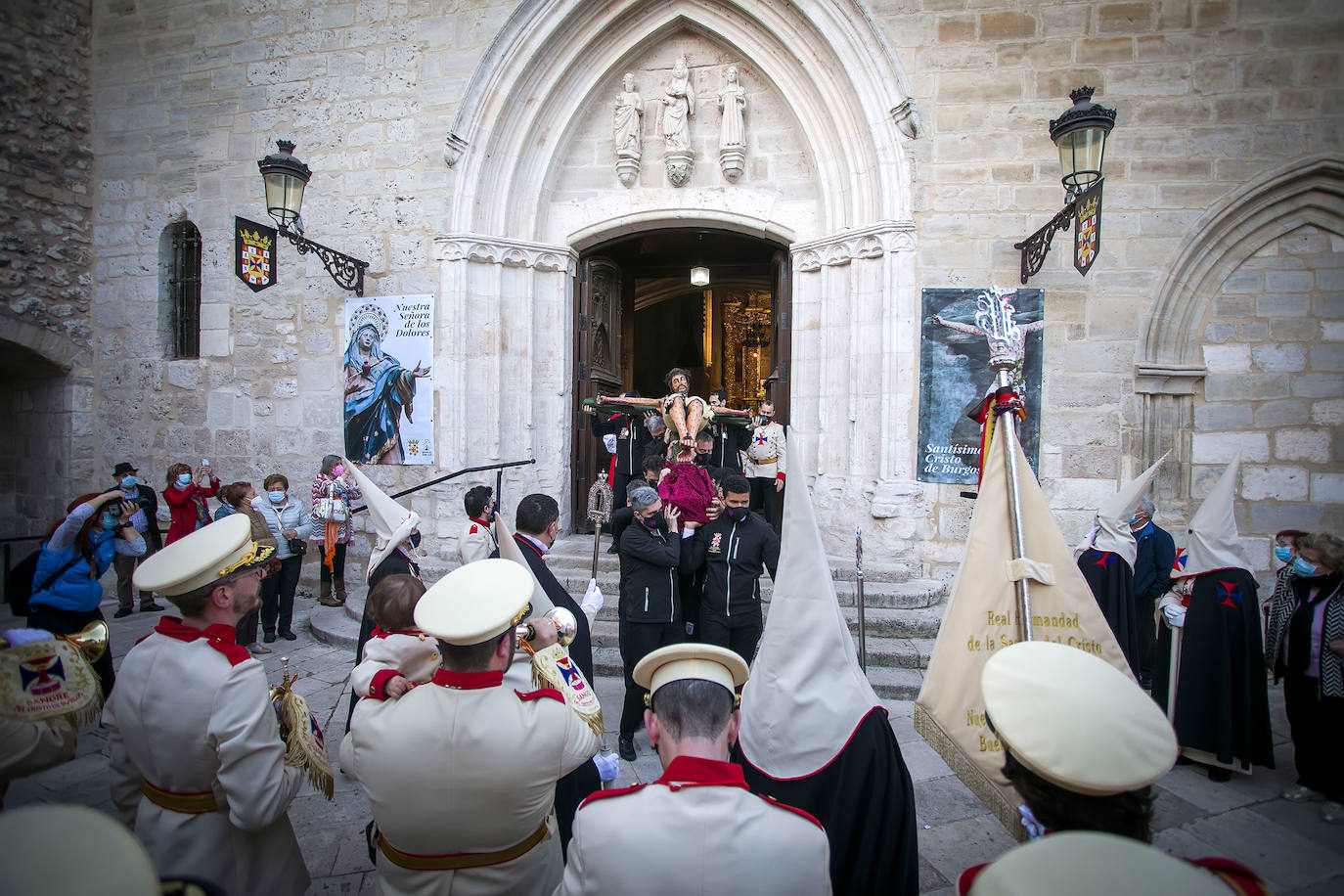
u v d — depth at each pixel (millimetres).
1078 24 6098
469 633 1583
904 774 1783
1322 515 5918
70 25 7984
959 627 2201
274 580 5758
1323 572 3457
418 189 7133
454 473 6539
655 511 3785
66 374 8125
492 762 1576
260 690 1865
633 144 7141
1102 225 6094
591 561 6414
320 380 7449
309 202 7410
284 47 7500
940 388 6195
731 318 14477
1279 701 4930
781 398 7402
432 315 7066
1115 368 6074
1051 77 6133
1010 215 6168
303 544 5934
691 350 14633
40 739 1784
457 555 6910
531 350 7293
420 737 1591
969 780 2096
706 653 1540
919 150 6273
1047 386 6125
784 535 1888
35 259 7805
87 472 8211
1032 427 6117
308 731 2078
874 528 6316
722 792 1334
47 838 921
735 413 5406
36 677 1817
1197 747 3734
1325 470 5918
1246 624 3684
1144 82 6035
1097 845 925
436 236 7062
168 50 7887
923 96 6270
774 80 6816
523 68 6945
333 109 7363
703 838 1263
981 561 2234
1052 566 2168
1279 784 3654
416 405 7098
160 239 8039
